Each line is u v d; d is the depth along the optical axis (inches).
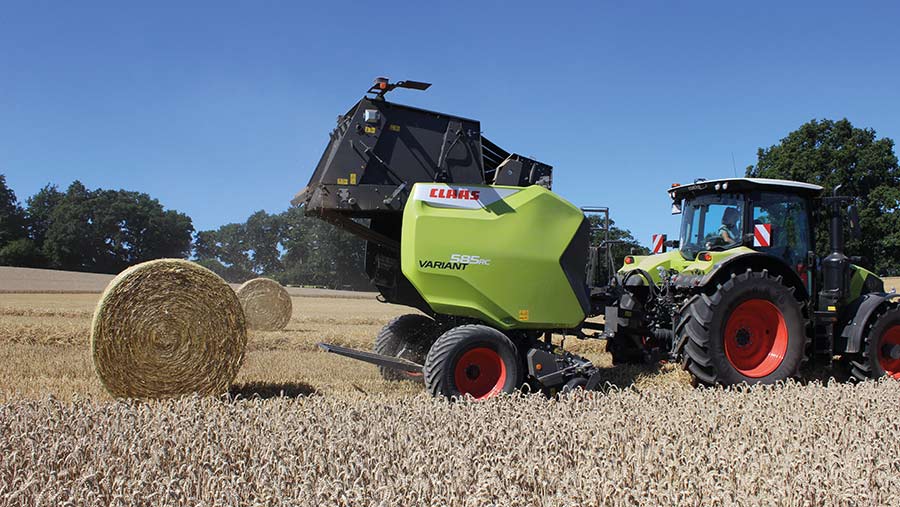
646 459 142.5
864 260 314.3
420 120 244.5
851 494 121.2
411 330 283.7
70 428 165.9
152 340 232.2
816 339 284.8
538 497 122.0
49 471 131.6
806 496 120.5
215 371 242.4
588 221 251.1
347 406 197.3
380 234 259.4
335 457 144.8
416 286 226.5
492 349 225.9
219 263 3688.5
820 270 295.9
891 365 287.6
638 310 282.8
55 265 2847.0
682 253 307.7
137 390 230.7
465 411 189.2
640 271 292.0
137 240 3142.2
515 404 196.5
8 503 117.0
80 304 768.9
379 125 238.8
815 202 303.1
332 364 337.4
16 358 325.1
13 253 2699.3
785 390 225.0
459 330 224.5
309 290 1958.7
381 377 287.6
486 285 229.5
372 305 1095.0
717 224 294.4
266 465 130.0
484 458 141.6
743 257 261.1
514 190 238.8
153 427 167.2
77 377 280.7
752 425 175.6
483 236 230.8
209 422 167.0
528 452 149.3
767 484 126.7
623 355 319.6
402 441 156.9
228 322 244.8
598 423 173.8
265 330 559.8
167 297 234.4
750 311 260.7
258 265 3875.5
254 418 177.0
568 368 236.7
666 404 201.3
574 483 129.2
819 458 145.6
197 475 131.5
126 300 228.7
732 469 138.3
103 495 121.2
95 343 224.5
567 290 239.8
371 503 116.6
